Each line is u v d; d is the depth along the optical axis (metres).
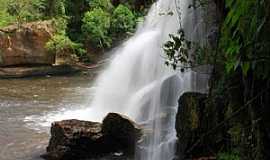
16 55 23.78
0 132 12.19
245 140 5.05
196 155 7.75
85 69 25.22
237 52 3.22
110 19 26.45
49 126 12.85
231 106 5.48
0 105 15.93
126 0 27.42
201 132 7.80
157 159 9.09
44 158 9.94
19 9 26.89
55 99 17.09
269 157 4.24
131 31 25.91
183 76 10.45
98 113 14.09
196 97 8.23
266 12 2.90
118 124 9.79
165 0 13.23
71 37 26.83
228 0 3.13
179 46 7.26
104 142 9.75
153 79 12.90
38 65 24.23
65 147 9.45
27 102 16.53
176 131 8.83
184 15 11.09
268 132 4.18
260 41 3.07
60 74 24.11
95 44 26.66
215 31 8.52
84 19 26.48
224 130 7.05
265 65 3.18
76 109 15.14
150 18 15.16
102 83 16.41
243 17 3.06
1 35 23.70
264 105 4.05
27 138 11.59
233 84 5.25
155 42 13.36
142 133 9.65
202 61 7.39
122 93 14.09
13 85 20.55
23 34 23.98
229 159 5.71
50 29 24.95
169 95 10.72
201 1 8.97
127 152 9.78
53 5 27.39
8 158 10.01
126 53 15.00
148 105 11.59
